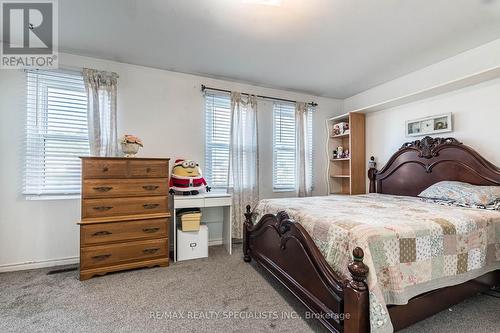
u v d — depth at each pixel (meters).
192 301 1.91
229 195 3.09
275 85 3.73
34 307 1.81
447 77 2.83
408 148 3.13
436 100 2.94
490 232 1.74
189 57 2.85
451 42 2.46
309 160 3.99
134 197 2.53
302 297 1.67
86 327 1.58
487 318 1.69
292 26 2.20
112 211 2.43
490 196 2.10
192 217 2.84
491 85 2.45
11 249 2.51
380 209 2.02
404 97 3.02
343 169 4.32
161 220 2.62
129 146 2.64
